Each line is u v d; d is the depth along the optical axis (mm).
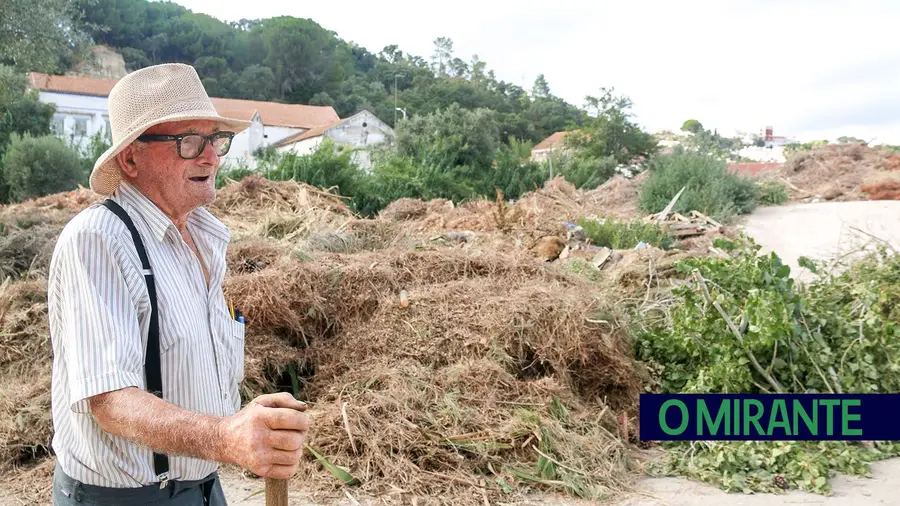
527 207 11297
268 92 89875
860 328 4785
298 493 3666
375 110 82688
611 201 17172
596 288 5820
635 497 3754
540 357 4645
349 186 19672
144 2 96625
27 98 27406
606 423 4488
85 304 1599
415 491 3648
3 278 6223
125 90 1831
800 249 11156
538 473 3848
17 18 20172
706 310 4789
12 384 4551
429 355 4590
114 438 1690
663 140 55656
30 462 4090
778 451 3998
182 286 1823
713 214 13953
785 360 4711
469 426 4043
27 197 19984
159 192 1872
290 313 4953
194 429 1495
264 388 4676
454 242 7949
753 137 95125
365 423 4004
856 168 18906
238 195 9906
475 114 29656
